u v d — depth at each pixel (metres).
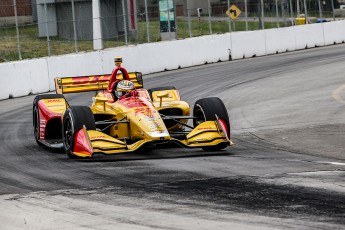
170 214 15.12
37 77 48.25
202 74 54.09
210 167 21.20
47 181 19.75
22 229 14.46
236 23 77.75
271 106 37.97
